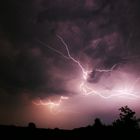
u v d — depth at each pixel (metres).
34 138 7.53
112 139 7.54
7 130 7.66
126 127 7.35
